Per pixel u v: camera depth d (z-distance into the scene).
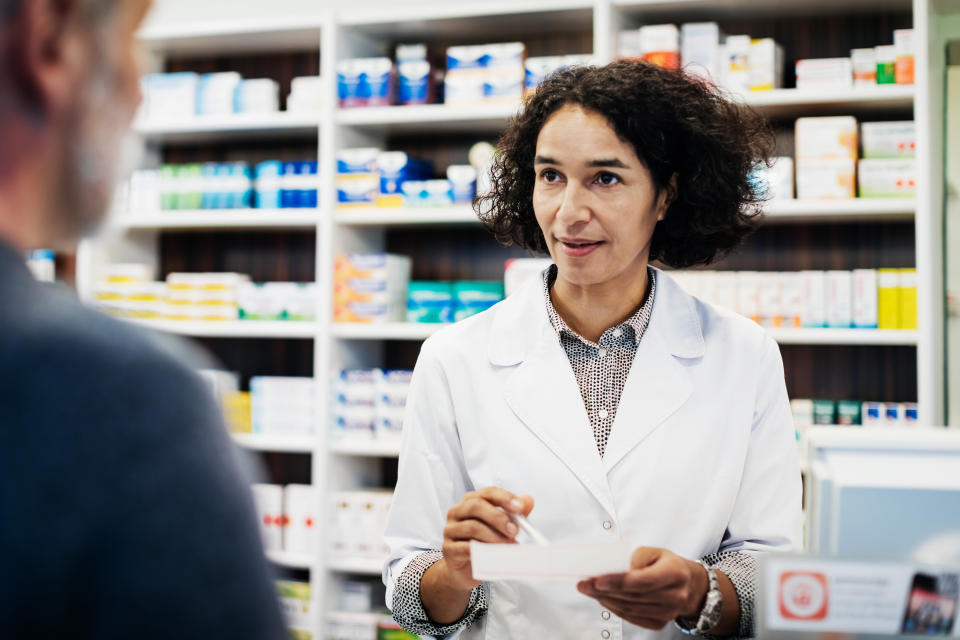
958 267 3.54
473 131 3.99
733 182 1.50
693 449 1.42
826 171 3.35
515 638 1.42
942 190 3.51
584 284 1.41
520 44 3.66
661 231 1.59
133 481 0.52
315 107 3.91
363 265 3.77
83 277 4.08
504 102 3.65
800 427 3.37
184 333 3.98
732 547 1.45
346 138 3.88
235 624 0.54
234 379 4.05
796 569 0.82
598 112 1.35
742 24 3.75
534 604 1.40
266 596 0.56
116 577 0.52
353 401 3.76
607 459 1.41
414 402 1.54
